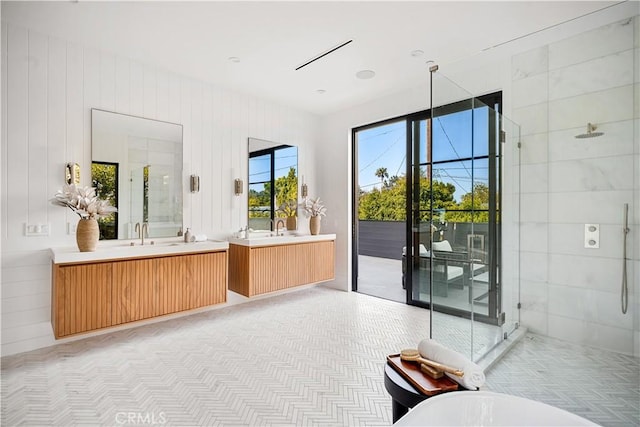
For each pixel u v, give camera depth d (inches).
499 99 91.7
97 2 100.0
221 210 168.9
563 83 82.0
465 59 98.7
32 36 116.1
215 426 75.2
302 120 206.8
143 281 124.8
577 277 79.6
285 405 83.5
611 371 74.8
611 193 75.7
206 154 163.5
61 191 121.3
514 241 87.8
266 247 164.6
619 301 74.5
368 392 89.6
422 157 168.4
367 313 158.6
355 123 197.6
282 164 196.2
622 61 74.3
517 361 85.7
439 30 115.6
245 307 167.8
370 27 113.7
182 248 136.0
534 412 50.3
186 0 99.0
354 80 159.8
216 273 146.6
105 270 116.0
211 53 133.0
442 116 103.0
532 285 85.1
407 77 155.9
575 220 80.0
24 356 109.7
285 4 101.0
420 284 169.2
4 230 111.0
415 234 171.6
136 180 140.7
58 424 75.0
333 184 209.6
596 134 77.6
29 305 115.2
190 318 150.3
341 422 77.3
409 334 131.6
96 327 113.7
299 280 178.4
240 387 91.7
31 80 116.1
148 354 112.1
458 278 97.9
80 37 121.0
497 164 90.9
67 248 122.0
